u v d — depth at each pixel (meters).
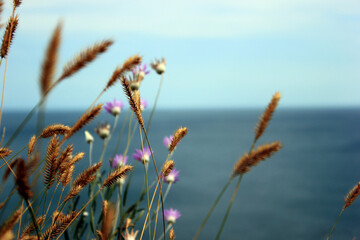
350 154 100.56
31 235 0.95
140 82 1.89
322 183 66.62
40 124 0.78
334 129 176.75
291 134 152.12
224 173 77.00
